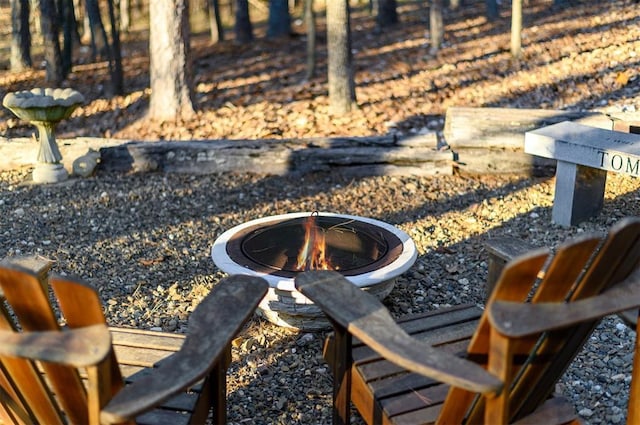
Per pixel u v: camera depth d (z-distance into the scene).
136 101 10.24
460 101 8.86
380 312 2.46
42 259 3.26
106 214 5.98
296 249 4.12
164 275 4.89
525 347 2.25
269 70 11.46
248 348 3.96
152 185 6.56
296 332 4.09
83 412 2.39
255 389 3.60
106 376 2.05
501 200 6.13
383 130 7.96
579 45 10.57
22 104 6.32
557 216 5.62
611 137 5.54
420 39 13.04
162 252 5.25
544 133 5.65
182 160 6.82
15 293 2.03
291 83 10.32
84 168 6.72
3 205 6.18
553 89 8.83
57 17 12.04
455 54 11.10
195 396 2.64
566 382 3.59
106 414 1.97
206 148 6.78
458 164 6.68
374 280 3.77
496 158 6.63
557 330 2.28
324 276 2.74
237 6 14.59
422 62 10.93
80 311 2.05
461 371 2.07
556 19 13.10
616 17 12.24
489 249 3.28
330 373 3.72
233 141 6.90
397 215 5.88
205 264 5.05
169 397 2.06
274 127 8.13
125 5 19.44
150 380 2.11
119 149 6.84
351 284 2.68
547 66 9.71
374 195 6.29
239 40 14.66
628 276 2.37
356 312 2.46
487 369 2.23
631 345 3.90
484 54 10.84
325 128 8.05
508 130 6.56
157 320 4.27
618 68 9.18
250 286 2.65
